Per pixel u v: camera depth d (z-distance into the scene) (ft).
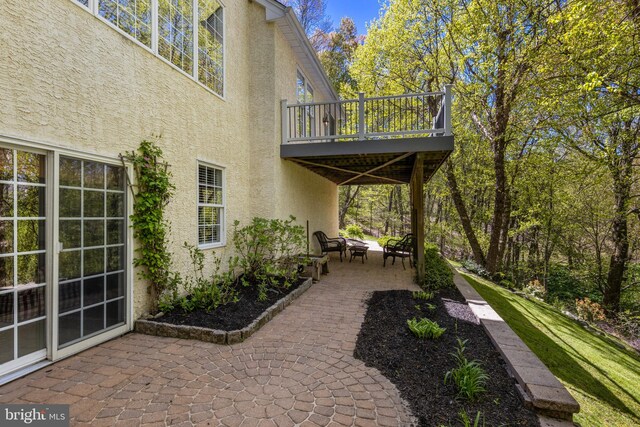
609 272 36.35
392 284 20.92
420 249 21.01
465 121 40.78
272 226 19.74
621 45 18.44
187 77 15.24
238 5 20.03
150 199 12.34
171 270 13.98
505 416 7.43
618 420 10.90
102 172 10.88
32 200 8.87
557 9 23.02
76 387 8.10
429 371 9.34
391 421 7.03
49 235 9.17
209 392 8.00
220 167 18.04
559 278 46.24
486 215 44.75
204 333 11.19
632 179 31.94
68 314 9.73
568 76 23.32
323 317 13.99
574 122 29.09
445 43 34.94
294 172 25.09
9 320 8.34
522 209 40.55
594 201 39.29
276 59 21.30
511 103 29.25
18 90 8.30
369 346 10.97
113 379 8.52
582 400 11.68
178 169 14.56
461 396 8.07
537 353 15.70
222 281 17.62
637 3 18.12
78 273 10.03
